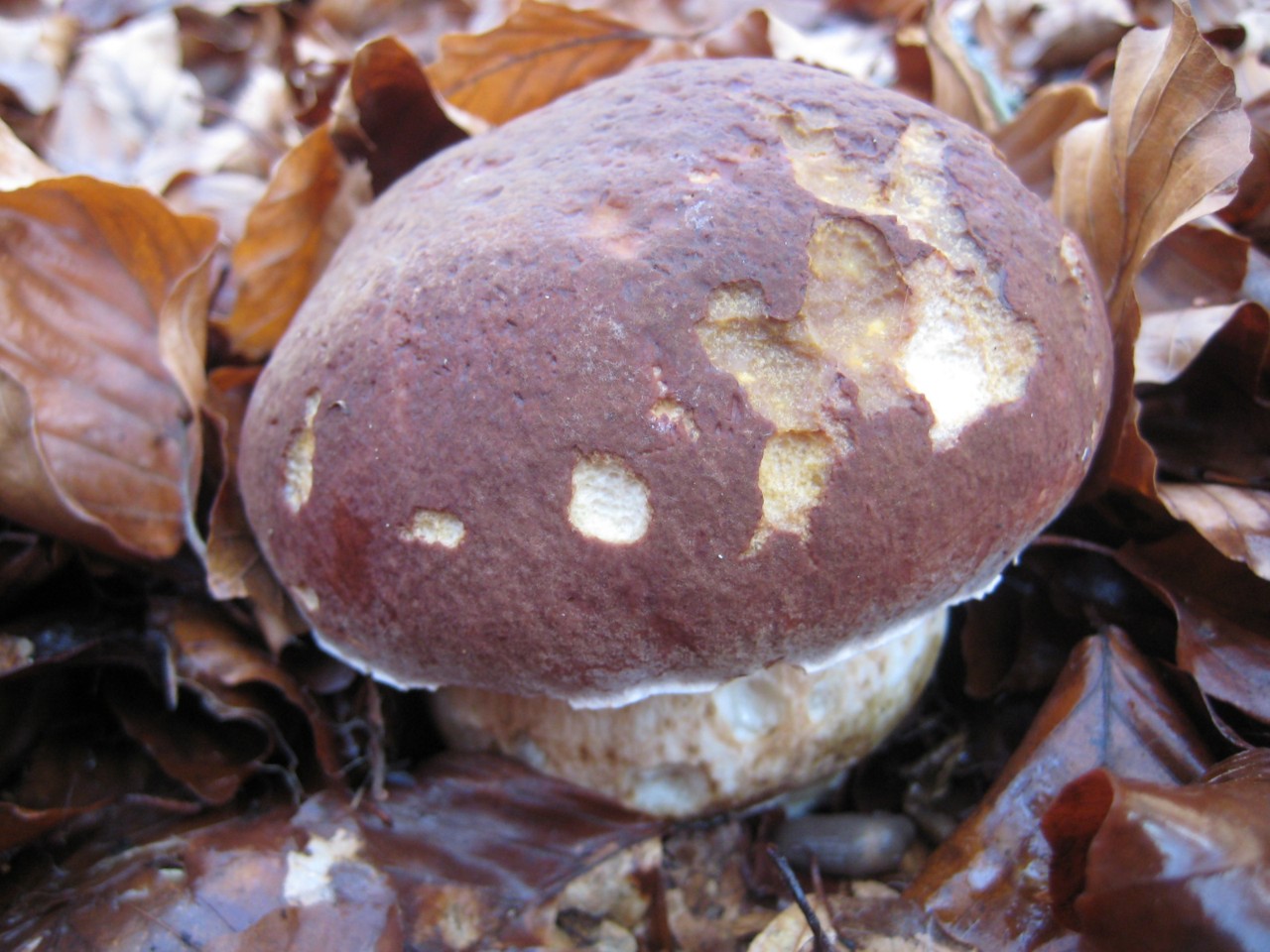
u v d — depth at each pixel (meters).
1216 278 0.22
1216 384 0.22
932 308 0.16
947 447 0.16
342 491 0.17
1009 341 0.16
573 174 0.17
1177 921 0.15
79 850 0.20
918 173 0.17
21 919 0.19
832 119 0.17
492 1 0.46
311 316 0.18
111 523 0.22
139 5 0.40
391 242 0.18
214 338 0.26
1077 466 0.17
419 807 0.20
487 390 0.16
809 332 0.16
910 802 0.22
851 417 0.15
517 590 0.16
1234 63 0.29
